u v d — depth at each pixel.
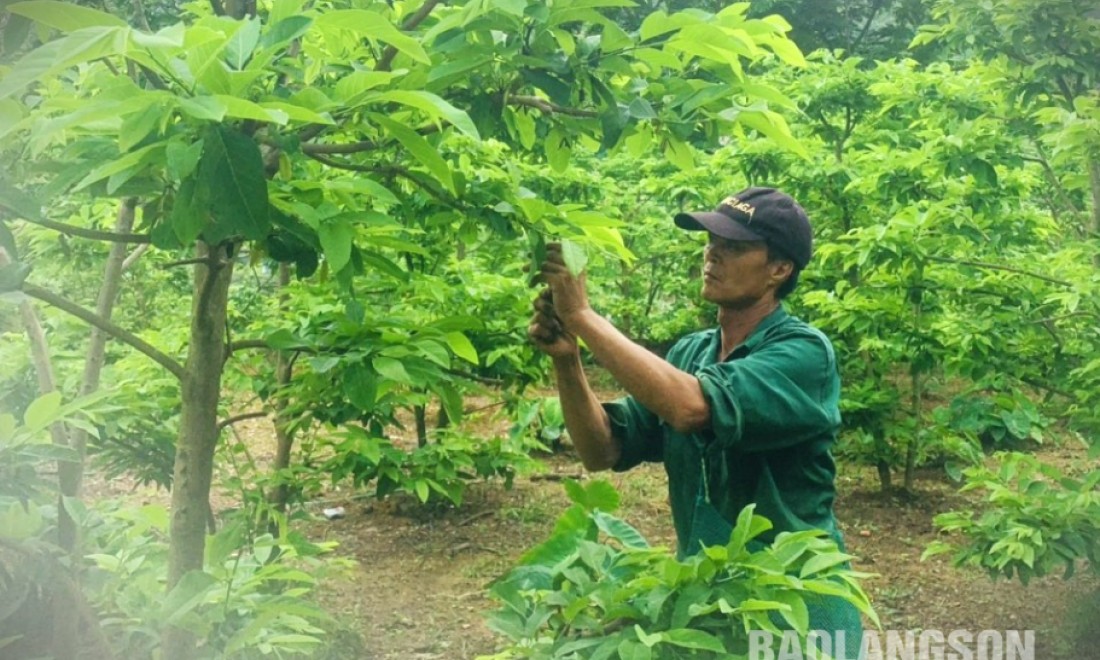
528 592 2.13
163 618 2.06
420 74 2.05
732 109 2.31
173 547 2.27
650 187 8.55
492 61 2.15
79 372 4.00
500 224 2.36
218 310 2.28
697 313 9.32
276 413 3.88
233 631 2.46
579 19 2.08
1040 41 5.33
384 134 2.28
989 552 4.32
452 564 5.86
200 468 2.29
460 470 6.88
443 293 4.57
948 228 5.73
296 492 4.46
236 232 1.63
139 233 2.40
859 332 6.38
